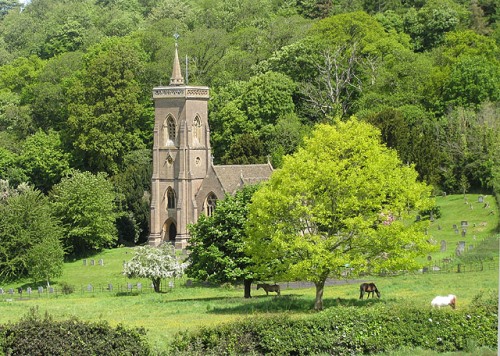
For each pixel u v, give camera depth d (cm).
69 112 18912
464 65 17775
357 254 7725
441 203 14600
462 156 15288
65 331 4950
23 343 4872
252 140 17038
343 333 5400
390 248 7738
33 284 13050
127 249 15775
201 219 9831
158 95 16388
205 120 16475
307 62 19262
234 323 5362
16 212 13212
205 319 7388
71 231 14975
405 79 18825
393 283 9506
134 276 11338
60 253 13088
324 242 7681
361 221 7581
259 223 7938
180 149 16188
